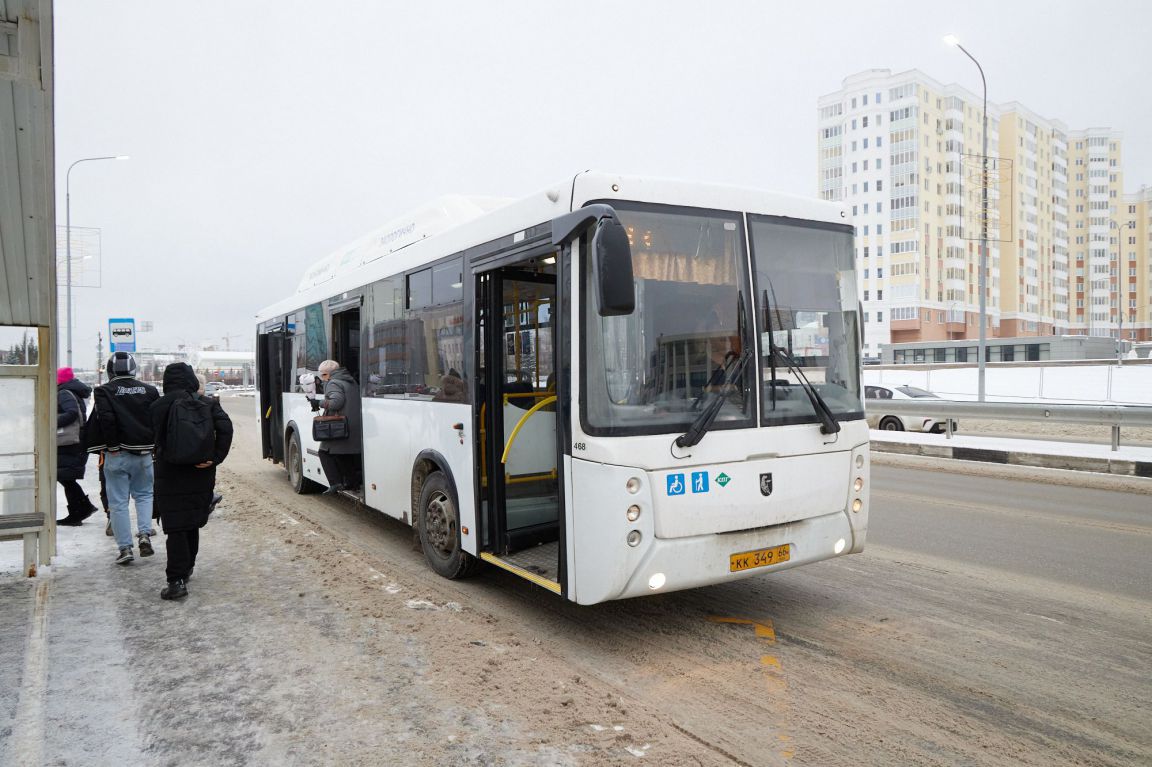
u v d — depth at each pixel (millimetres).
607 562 4375
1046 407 14406
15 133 5449
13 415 6199
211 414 5828
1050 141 99875
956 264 88562
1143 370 34094
